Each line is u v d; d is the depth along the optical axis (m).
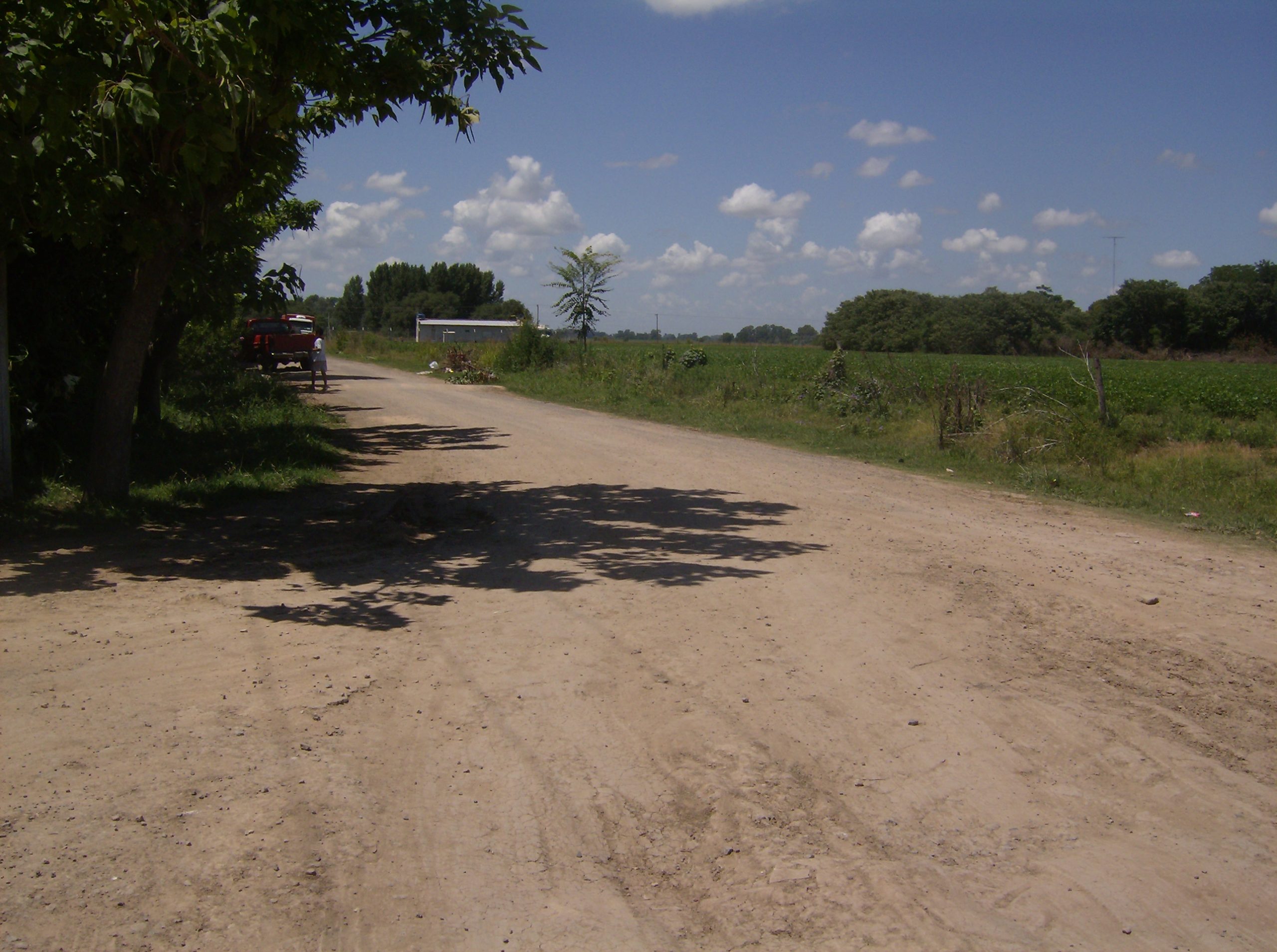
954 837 3.87
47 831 3.60
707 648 5.96
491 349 38.12
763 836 3.83
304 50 8.41
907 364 37.03
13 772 4.05
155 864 3.42
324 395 26.39
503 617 6.48
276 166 9.63
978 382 17.58
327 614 6.46
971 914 3.36
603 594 7.07
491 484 11.99
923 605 6.91
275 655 5.62
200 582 7.21
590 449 15.73
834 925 3.27
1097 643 6.19
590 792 4.13
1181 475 12.84
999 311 83.38
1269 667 5.79
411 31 9.07
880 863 3.66
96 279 11.29
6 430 9.41
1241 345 73.69
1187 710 5.14
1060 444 14.73
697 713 4.97
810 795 4.17
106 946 2.97
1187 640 6.26
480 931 3.17
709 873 3.56
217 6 7.68
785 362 35.19
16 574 7.27
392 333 99.75
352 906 3.27
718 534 9.16
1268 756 4.62
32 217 8.70
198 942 3.03
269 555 8.11
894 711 5.06
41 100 7.41
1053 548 8.89
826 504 10.87
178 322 13.91
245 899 3.26
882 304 90.12
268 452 13.37
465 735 4.63
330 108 10.59
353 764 4.29
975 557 8.41
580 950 3.09
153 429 13.88
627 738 4.66
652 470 13.38
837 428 18.62
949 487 12.51
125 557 7.90
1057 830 3.94
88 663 5.40
